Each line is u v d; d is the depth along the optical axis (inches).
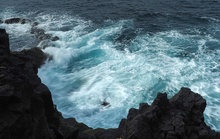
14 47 1549.0
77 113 1034.7
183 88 799.1
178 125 673.0
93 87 1180.5
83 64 1382.9
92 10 2139.5
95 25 1834.4
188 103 743.1
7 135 419.2
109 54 1443.2
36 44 1583.4
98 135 759.7
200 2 2245.3
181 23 1824.6
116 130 781.3
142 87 1147.3
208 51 1429.6
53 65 1384.1
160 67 1282.0
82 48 1504.7
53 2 2407.7
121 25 1809.8
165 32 1679.4
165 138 659.4
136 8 2137.1
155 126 686.5
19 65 595.8
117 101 1079.6
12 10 2235.5
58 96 1142.3
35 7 2285.9
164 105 735.1
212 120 954.7
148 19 1911.9
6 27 1852.9
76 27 1808.6
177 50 1445.6
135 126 653.3
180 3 2240.4
